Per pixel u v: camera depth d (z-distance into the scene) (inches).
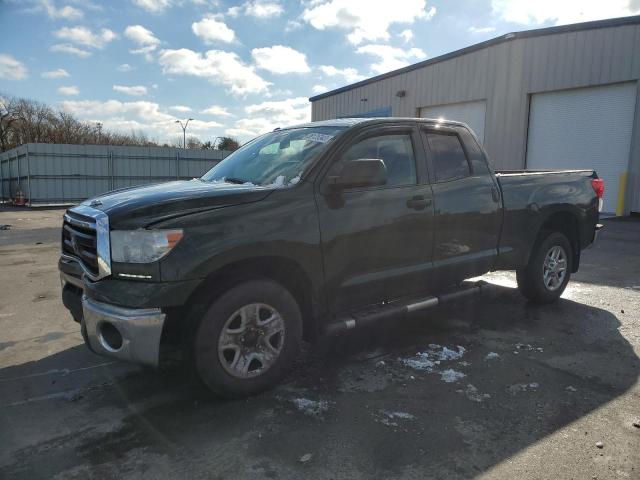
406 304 171.5
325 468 107.0
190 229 125.4
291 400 137.6
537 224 212.8
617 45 645.9
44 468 108.0
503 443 115.7
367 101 1081.4
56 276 299.7
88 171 1064.2
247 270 140.3
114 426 125.3
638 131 636.7
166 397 140.6
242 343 135.6
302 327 150.3
